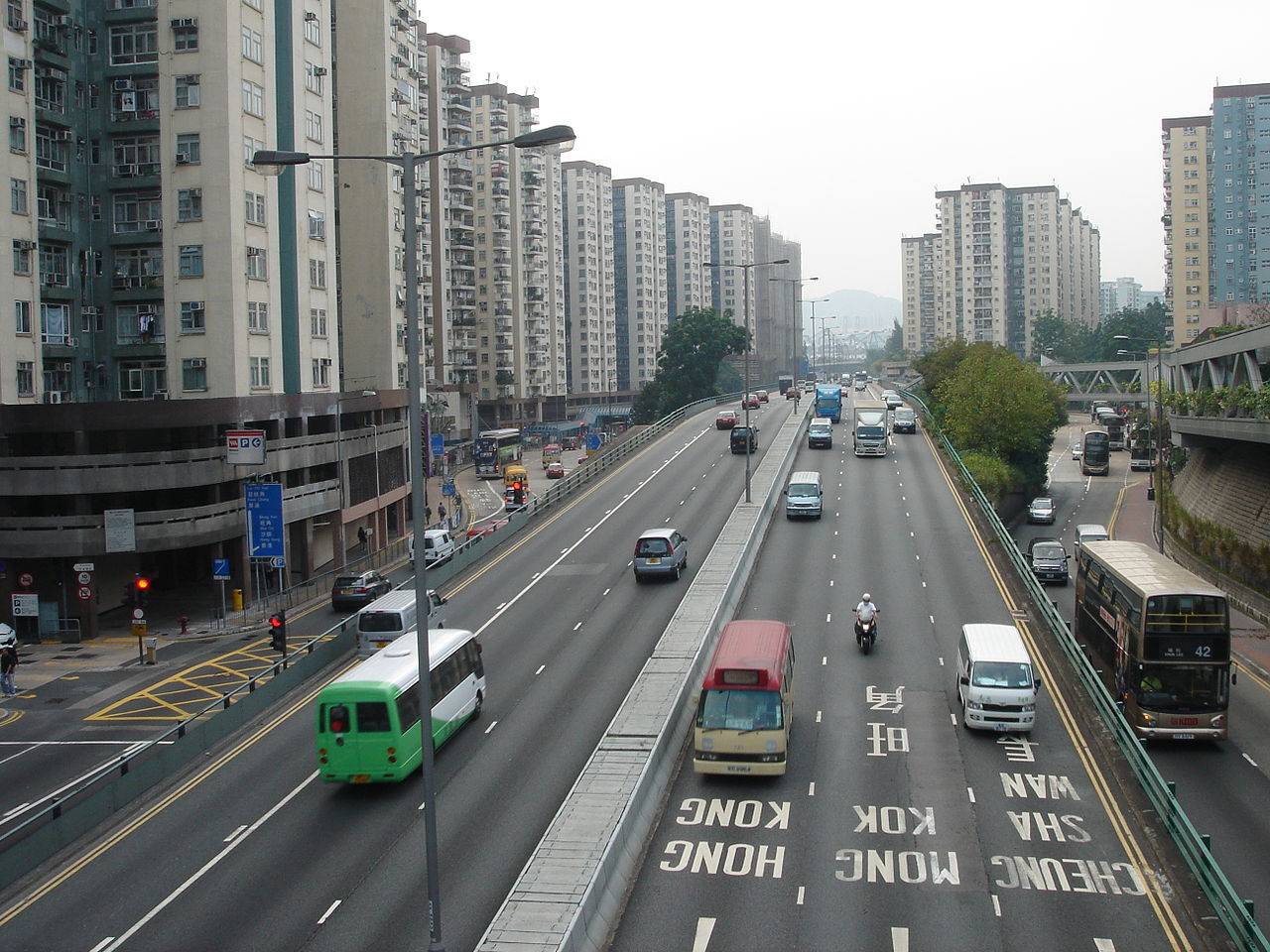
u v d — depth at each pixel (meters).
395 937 20.95
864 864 23.75
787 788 28.20
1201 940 20.30
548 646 42.31
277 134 67.75
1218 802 27.86
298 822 27.19
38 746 37.06
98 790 28.78
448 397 142.38
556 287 174.50
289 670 39.56
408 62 102.00
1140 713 32.09
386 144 87.44
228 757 32.75
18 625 53.72
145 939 21.45
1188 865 22.88
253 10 63.50
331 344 73.88
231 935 21.42
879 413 89.50
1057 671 37.88
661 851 24.78
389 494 81.81
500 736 32.72
